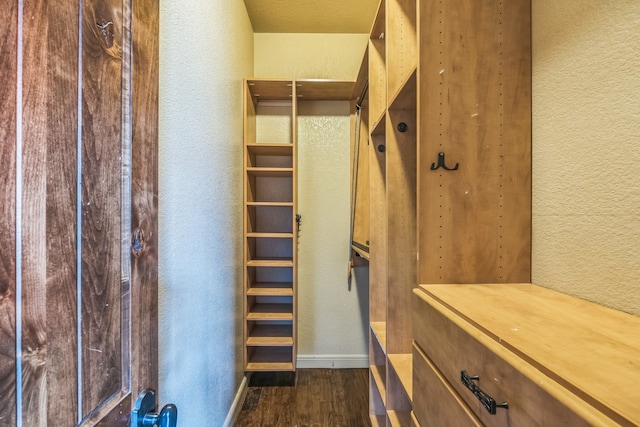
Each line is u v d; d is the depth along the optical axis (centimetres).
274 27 248
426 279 95
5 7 35
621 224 67
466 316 66
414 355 94
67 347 43
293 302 223
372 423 170
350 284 258
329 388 227
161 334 96
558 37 84
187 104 118
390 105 134
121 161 55
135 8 59
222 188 166
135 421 57
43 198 40
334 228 258
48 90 40
